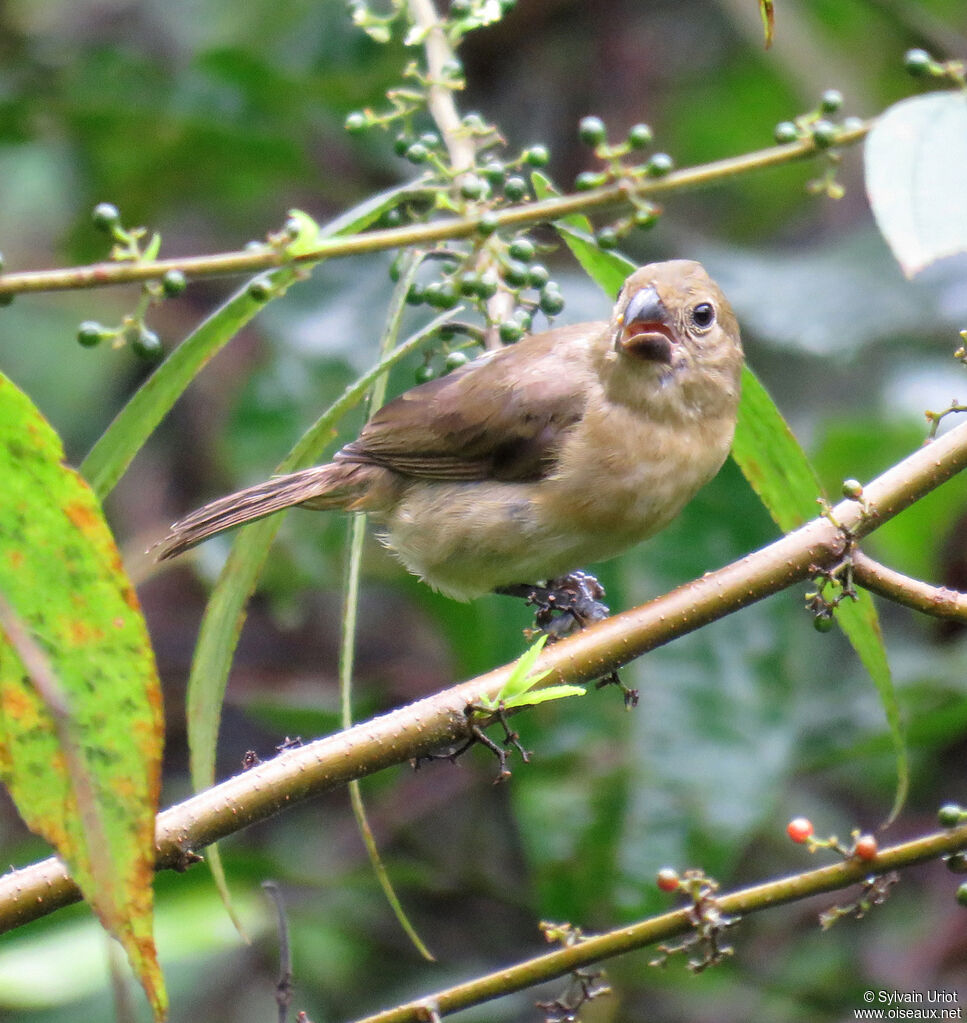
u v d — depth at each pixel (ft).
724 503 32.04
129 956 14.42
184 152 41.06
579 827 31.17
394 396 34.47
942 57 41.16
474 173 22.20
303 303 36.09
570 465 27.20
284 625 36.24
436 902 38.29
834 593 19.92
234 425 35.24
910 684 35.76
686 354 27.12
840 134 19.80
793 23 43.04
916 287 37.06
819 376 40.45
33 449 14.33
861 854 18.15
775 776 31.32
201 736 20.74
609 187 20.01
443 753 21.21
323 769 18.39
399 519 29.04
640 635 19.67
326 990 36.78
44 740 14.51
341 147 43.16
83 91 39.42
